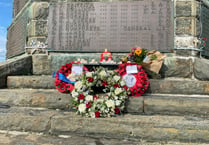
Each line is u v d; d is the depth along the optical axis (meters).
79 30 6.46
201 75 5.48
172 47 6.03
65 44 6.49
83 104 3.81
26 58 6.25
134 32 6.25
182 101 4.07
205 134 3.33
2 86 5.47
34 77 5.45
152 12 6.19
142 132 3.48
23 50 7.57
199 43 6.15
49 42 6.54
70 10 6.52
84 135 3.62
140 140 3.46
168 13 6.11
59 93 4.47
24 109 4.30
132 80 4.48
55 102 4.41
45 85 5.33
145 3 6.23
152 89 4.91
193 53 5.95
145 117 3.82
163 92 4.88
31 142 3.26
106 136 3.56
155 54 5.49
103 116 3.77
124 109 4.20
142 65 5.21
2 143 3.19
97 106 3.80
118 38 6.32
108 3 6.39
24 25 7.59
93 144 3.23
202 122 3.49
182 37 6.01
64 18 6.53
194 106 4.03
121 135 3.53
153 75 5.33
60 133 3.67
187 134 3.38
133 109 4.18
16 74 5.94
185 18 6.04
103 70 4.43
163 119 3.68
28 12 7.04
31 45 6.61
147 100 4.17
